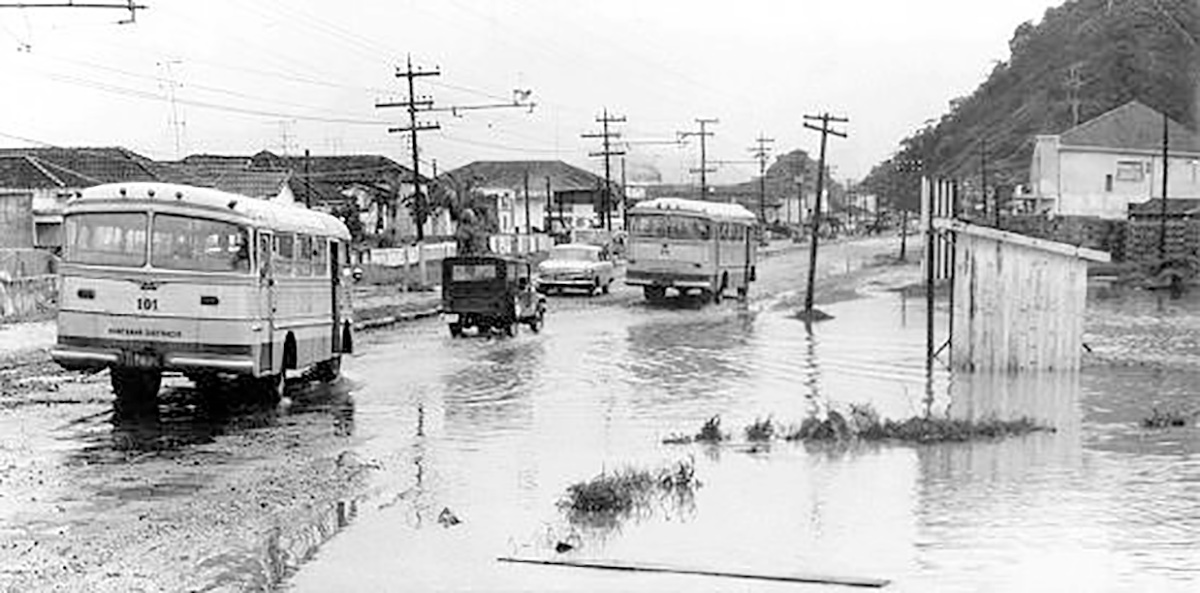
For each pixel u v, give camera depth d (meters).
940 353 33.44
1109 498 14.09
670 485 14.96
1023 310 29.14
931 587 10.37
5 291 42.78
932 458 17.11
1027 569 10.91
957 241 29.22
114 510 13.47
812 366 30.47
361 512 13.66
